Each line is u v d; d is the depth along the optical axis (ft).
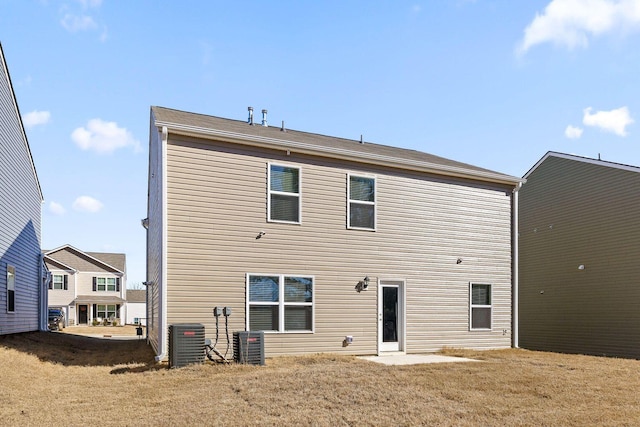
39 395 25.84
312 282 41.06
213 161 38.14
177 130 36.50
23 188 57.47
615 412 23.76
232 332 37.42
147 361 37.55
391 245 44.98
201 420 21.13
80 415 21.99
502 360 38.24
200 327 33.78
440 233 47.73
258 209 39.45
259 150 39.99
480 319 49.16
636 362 39.52
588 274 61.57
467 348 47.47
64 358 40.75
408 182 46.65
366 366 33.53
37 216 68.39
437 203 47.96
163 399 24.63
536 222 70.08
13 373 30.53
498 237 51.11
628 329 55.93
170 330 33.63
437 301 46.80
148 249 63.00
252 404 23.68
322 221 42.01
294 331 39.88
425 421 21.90
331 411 22.89
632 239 56.08
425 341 45.70
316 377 29.04
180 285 36.06
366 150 47.67
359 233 43.60
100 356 43.78
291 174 41.24
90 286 145.48
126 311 163.32
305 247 41.04
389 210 45.32
